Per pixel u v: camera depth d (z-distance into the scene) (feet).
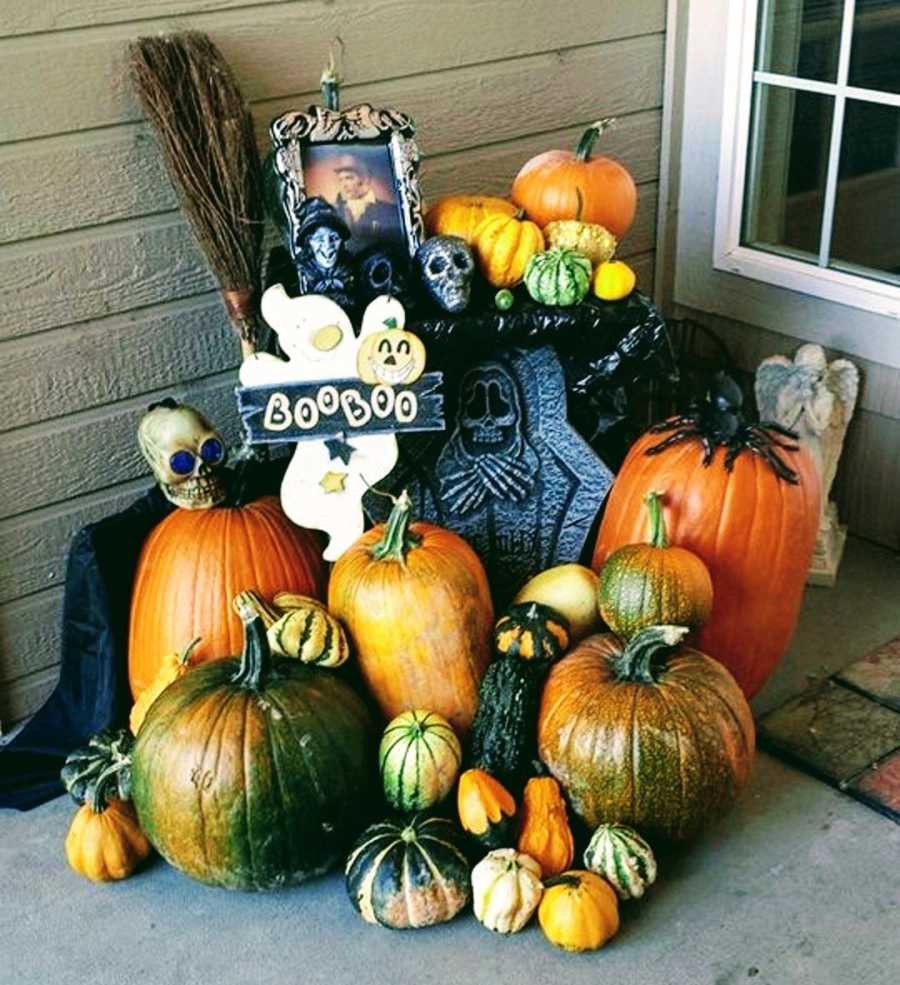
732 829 7.54
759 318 10.34
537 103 9.66
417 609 7.31
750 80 9.77
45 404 8.23
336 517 7.98
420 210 8.00
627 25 9.82
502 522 8.54
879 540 10.26
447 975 6.64
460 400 8.28
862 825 7.55
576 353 8.18
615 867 6.82
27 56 7.50
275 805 6.73
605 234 8.06
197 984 6.68
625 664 7.06
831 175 9.69
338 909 7.09
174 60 7.79
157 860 7.47
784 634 8.27
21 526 8.38
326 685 7.09
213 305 8.70
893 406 9.72
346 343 7.64
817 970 6.62
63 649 8.37
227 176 7.80
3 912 7.17
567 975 6.62
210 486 7.96
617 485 8.21
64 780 7.43
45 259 7.93
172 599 7.85
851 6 9.20
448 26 9.01
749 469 7.77
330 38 8.58
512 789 7.17
